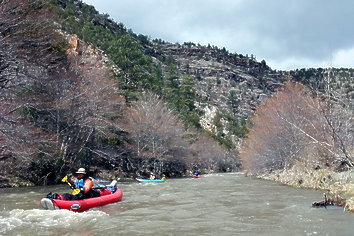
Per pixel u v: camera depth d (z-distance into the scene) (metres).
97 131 28.44
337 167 16.69
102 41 68.69
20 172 20.09
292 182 18.92
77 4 95.62
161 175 36.53
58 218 8.53
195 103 108.19
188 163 45.34
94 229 7.45
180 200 12.51
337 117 9.69
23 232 7.11
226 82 175.88
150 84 63.22
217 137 79.69
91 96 26.62
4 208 10.41
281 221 8.30
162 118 37.94
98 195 11.52
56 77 24.42
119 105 33.66
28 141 18.38
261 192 15.24
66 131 25.19
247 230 7.38
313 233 7.04
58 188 17.81
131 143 35.84
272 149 27.27
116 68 56.66
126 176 31.08
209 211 9.88
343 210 9.80
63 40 26.88
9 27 18.66
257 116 32.06
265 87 191.12
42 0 22.80
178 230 7.39
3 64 19.58
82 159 26.59
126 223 8.09
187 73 173.38
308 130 18.53
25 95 21.45
